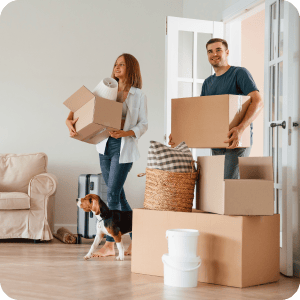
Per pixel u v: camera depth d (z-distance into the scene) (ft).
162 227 7.57
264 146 9.73
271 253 7.39
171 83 12.03
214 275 7.02
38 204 11.80
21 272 7.64
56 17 14.37
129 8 14.88
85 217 11.73
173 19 12.17
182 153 7.89
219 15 12.97
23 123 14.11
